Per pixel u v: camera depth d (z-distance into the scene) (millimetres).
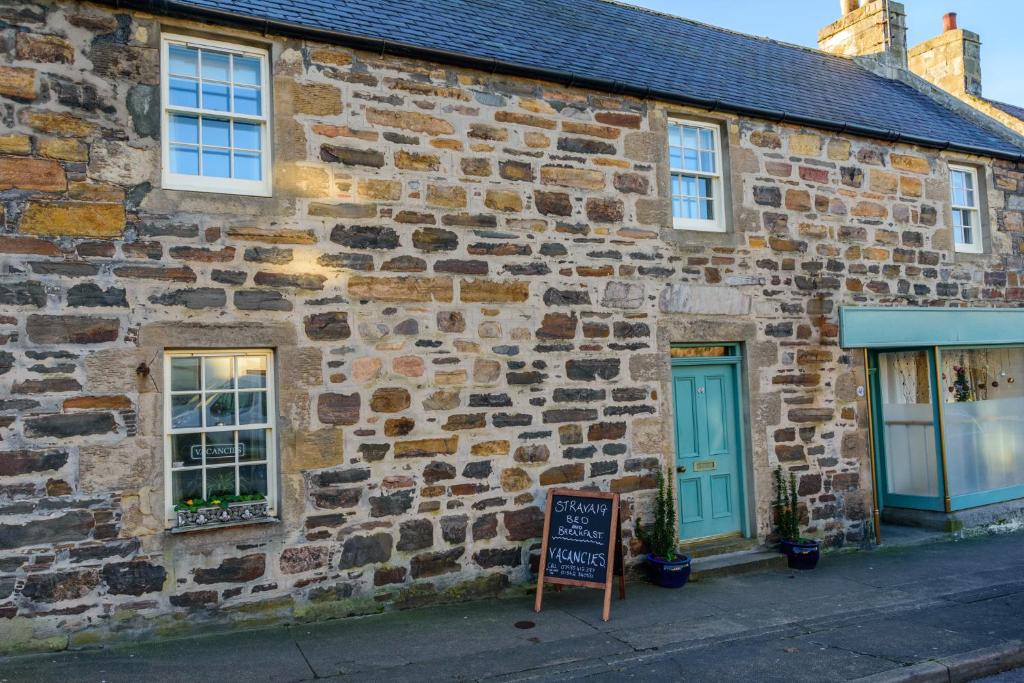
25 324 5266
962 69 13555
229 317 5859
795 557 7871
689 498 8000
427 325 6590
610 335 7441
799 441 8508
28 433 5227
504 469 6836
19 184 5324
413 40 6805
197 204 5809
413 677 4941
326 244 6238
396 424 6402
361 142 6445
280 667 5070
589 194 7445
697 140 8359
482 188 6922
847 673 5043
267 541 5871
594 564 6348
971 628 5961
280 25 6074
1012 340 10273
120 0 5605
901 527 9789
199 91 6047
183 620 5586
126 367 5512
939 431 9586
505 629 5914
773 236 8500
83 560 5316
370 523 6254
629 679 4977
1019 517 10172
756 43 11484
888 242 9352
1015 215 10680
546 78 7246
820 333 8727
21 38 5418
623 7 10680
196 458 5844
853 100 10258
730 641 5699
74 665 4992
